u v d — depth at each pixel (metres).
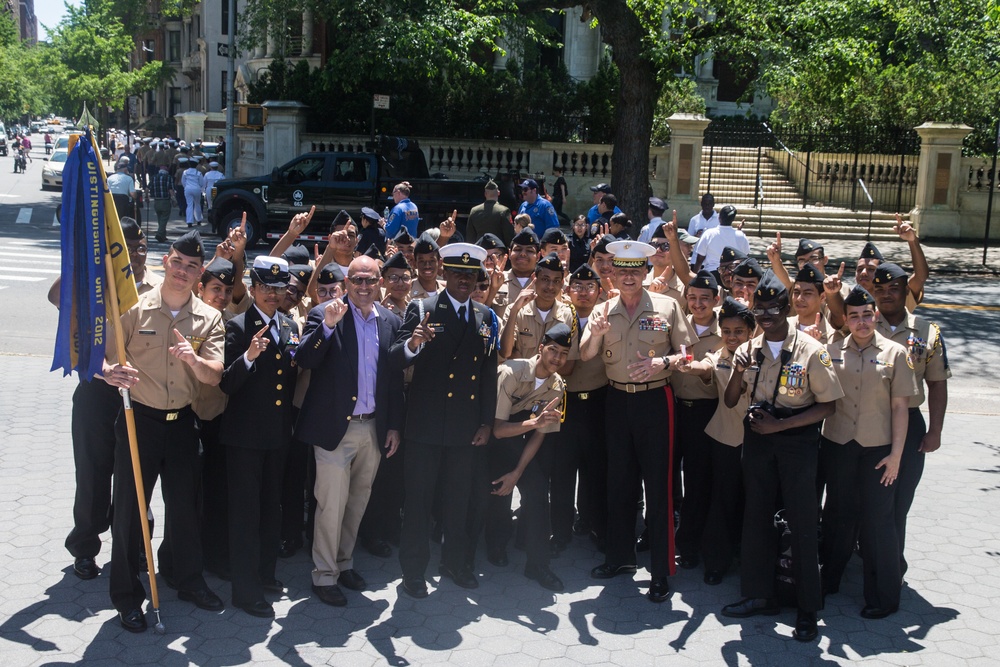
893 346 5.39
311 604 5.35
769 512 5.35
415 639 4.99
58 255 17.45
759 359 5.38
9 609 5.10
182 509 5.15
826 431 5.59
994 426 9.45
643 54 18.61
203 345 5.07
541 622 5.25
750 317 5.55
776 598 5.44
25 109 72.56
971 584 5.85
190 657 4.71
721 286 7.40
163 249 18.91
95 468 5.38
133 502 4.94
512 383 5.72
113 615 5.08
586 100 25.86
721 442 5.75
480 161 25.05
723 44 18.70
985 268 19.47
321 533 5.35
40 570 5.55
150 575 4.98
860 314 5.36
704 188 25.11
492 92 25.64
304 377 5.78
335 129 25.23
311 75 25.22
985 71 19.45
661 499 5.57
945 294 16.75
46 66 57.62
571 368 6.04
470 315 5.54
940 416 5.72
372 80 24.55
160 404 4.98
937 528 6.72
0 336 11.53
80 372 5.01
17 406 8.70
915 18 18.94
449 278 5.53
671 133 23.69
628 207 19.61
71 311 5.03
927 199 23.00
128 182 17.19
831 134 25.03
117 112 64.62
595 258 6.80
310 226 18.84
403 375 5.59
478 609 5.38
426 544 5.54
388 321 5.58
